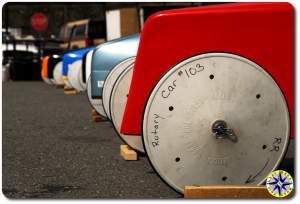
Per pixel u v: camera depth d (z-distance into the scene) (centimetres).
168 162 148
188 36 154
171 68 147
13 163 214
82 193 170
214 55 147
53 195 169
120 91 224
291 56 156
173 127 147
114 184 180
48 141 263
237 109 147
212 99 147
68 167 206
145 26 153
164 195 165
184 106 147
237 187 147
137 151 214
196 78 147
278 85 148
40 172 199
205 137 147
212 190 147
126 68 224
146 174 193
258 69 147
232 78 147
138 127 155
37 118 353
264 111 148
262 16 155
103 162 214
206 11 154
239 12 154
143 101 154
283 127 149
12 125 321
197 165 148
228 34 154
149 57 154
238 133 147
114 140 265
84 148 244
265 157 149
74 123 327
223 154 148
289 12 155
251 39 155
